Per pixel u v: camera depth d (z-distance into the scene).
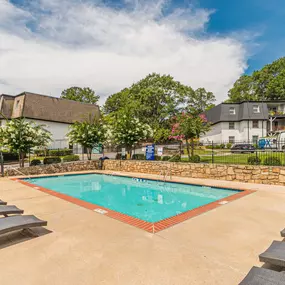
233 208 5.21
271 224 4.15
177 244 3.34
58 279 2.48
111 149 23.98
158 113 32.66
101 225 4.20
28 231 3.88
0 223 3.51
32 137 12.31
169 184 9.51
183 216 4.68
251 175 8.73
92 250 3.17
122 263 2.80
